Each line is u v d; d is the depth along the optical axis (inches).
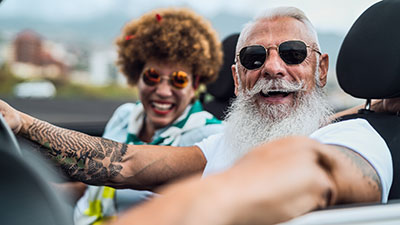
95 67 544.4
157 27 86.9
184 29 87.2
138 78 94.0
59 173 64.7
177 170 70.7
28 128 62.2
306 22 66.1
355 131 51.7
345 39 72.9
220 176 29.4
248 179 29.2
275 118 65.1
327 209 38.5
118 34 97.2
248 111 67.2
